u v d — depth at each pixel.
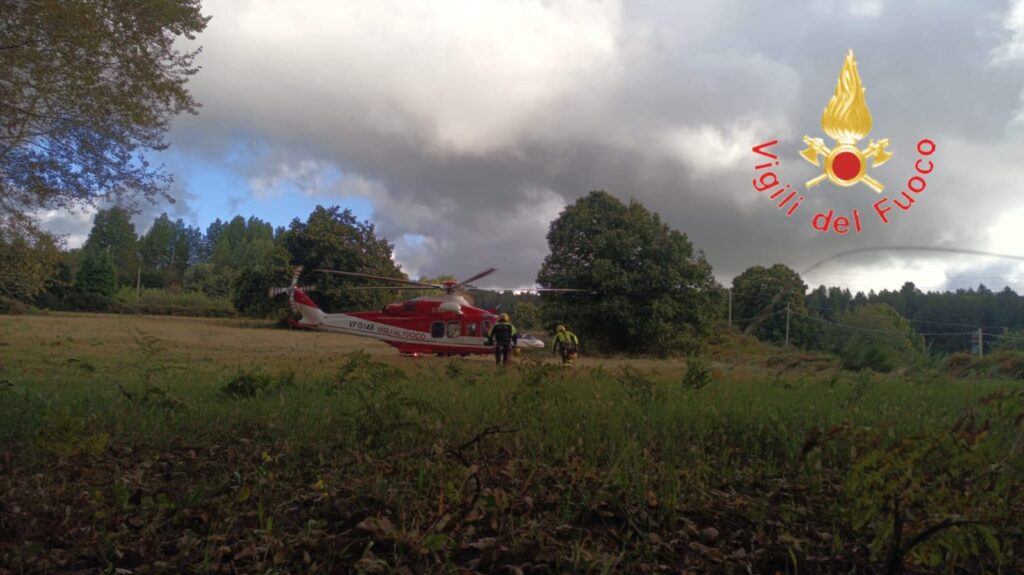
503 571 3.35
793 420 6.60
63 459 5.14
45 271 15.22
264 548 3.49
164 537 3.79
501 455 5.57
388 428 5.91
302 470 5.27
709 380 9.70
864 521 3.41
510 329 19.70
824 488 4.74
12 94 12.20
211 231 146.62
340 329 25.64
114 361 14.63
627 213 33.72
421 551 3.35
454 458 4.96
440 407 7.16
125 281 86.81
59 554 3.52
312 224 50.75
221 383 9.95
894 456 3.34
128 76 13.31
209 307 67.88
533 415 6.67
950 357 9.45
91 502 4.12
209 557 3.41
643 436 5.87
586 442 5.73
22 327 26.94
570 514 4.02
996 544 3.09
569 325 33.41
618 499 4.21
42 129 13.23
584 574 3.29
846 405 7.51
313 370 13.77
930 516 3.42
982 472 3.62
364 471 5.04
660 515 4.07
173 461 5.59
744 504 4.36
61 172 13.74
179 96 13.86
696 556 3.60
